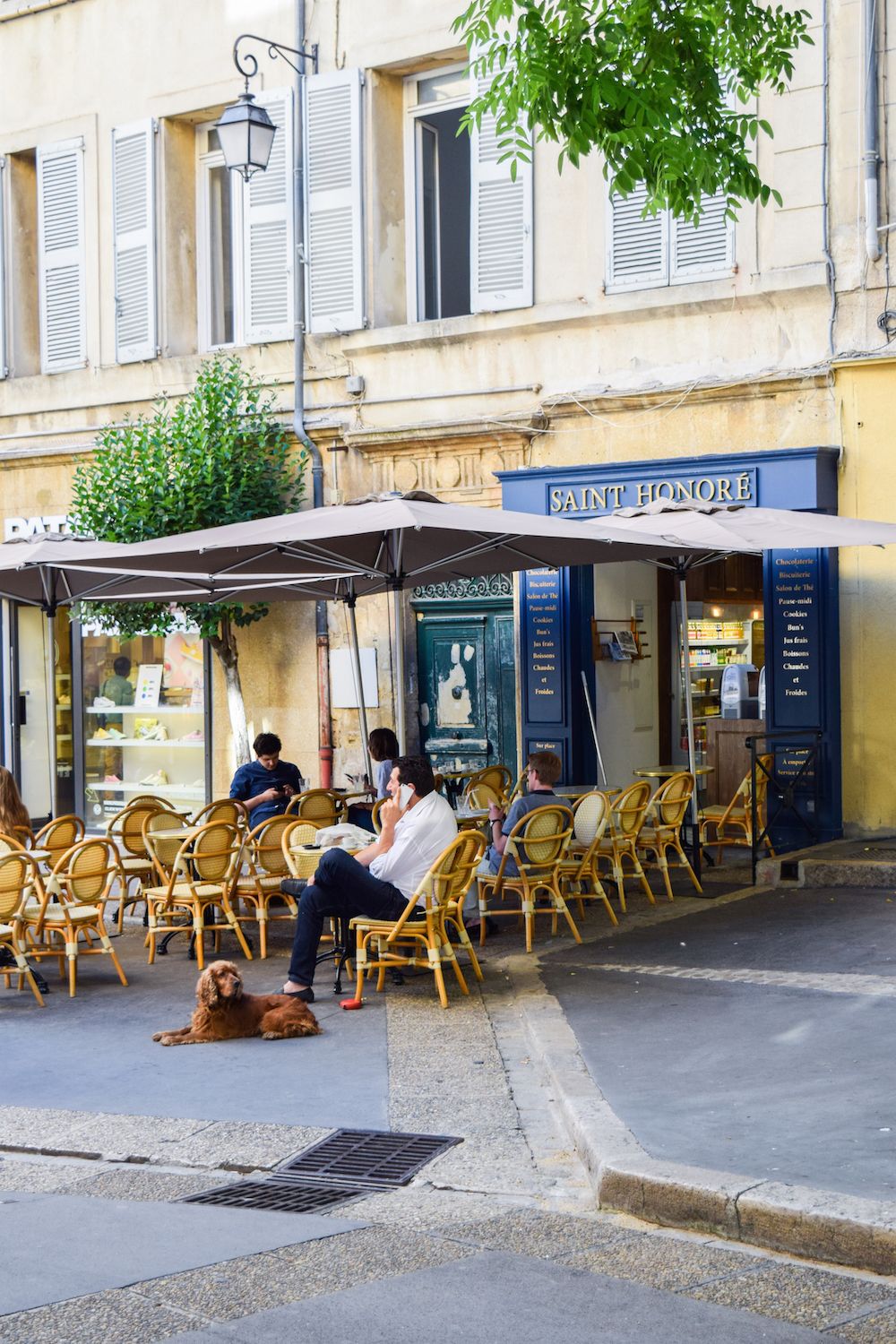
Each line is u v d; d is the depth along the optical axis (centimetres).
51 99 1692
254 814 1173
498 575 1414
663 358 1295
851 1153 538
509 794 1248
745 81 928
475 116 879
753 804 1143
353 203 1466
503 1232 512
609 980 862
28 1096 712
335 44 1483
